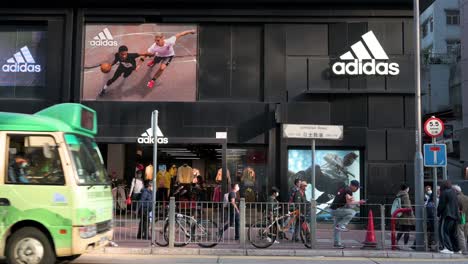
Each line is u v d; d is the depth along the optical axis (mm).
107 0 16766
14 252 8484
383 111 16500
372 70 16594
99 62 16922
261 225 12070
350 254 11359
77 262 10062
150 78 16891
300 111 16422
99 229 9094
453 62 38531
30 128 8672
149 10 16906
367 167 16250
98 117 16578
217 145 17078
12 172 8578
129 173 17891
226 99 16844
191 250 11391
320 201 16359
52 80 16781
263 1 16656
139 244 11938
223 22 16984
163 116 16578
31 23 17109
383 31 16766
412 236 12180
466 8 33094
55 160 8602
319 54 16844
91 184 8953
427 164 12188
